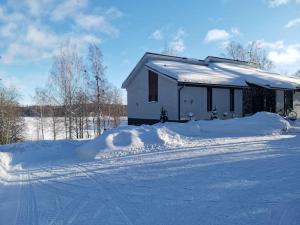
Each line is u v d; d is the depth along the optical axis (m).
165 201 6.89
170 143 14.70
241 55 58.06
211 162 10.62
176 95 22.88
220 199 6.80
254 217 5.70
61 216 6.38
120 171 10.24
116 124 43.38
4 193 8.47
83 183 9.04
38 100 42.97
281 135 17.73
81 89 39.25
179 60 28.55
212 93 25.00
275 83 27.09
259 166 9.73
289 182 7.89
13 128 38.78
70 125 38.50
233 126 18.80
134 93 26.56
